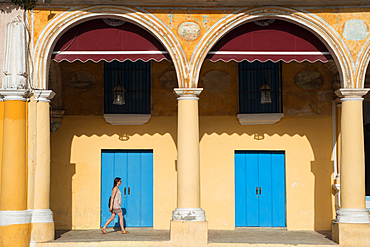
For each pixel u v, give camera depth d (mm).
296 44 11250
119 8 11023
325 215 13398
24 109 10945
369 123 13500
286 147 13586
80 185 13586
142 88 13711
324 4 11055
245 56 11234
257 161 13781
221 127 13656
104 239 11250
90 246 10828
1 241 10523
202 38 11070
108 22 11266
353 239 10664
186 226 10750
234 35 11258
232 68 13695
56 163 13578
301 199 13484
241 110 13609
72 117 13672
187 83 11055
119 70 13727
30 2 10852
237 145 13625
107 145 13656
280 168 13758
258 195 13711
